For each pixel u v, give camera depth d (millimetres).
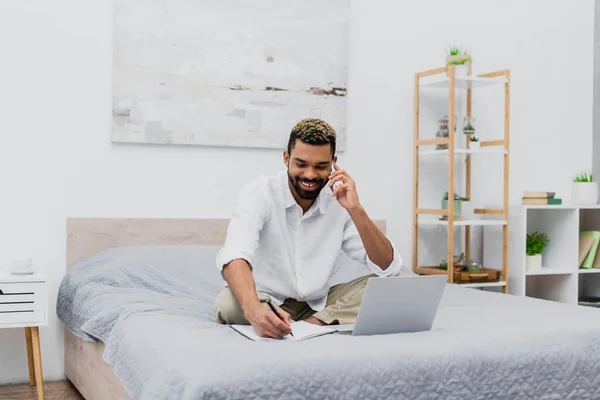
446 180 3895
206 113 3387
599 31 4211
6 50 3100
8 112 3105
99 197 3244
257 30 3459
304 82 3545
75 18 3195
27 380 3146
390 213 3764
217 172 3428
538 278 4059
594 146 4219
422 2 3811
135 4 3266
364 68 3703
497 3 3971
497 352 1753
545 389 1771
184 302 2482
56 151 3176
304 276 2291
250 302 1865
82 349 2781
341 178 2146
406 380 1620
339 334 1904
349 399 1558
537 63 4070
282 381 1515
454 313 2316
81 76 3209
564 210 3867
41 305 2750
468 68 3615
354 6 3674
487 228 3898
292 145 2098
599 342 1902
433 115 3859
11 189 3111
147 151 3316
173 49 3330
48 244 3162
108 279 2805
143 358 1794
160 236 3303
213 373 1491
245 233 2096
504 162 3674
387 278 1836
